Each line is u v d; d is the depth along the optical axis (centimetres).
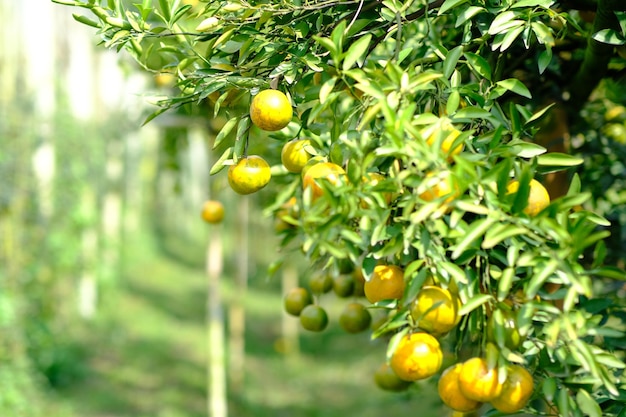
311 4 172
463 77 205
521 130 164
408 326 165
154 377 755
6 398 551
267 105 164
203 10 175
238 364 727
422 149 149
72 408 620
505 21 169
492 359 154
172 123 347
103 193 1056
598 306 170
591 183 235
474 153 158
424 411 621
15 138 654
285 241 227
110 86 1049
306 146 174
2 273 614
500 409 157
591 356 149
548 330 149
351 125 167
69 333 815
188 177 1731
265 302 1209
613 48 190
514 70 205
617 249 229
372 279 167
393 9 169
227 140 229
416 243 154
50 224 781
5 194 630
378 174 163
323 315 210
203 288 1338
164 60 220
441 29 212
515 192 149
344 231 159
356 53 158
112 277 1052
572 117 218
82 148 884
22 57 749
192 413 647
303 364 874
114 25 175
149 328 977
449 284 161
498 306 155
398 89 156
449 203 150
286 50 172
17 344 596
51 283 770
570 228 149
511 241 151
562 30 185
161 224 1923
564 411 154
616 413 167
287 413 699
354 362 854
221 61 179
